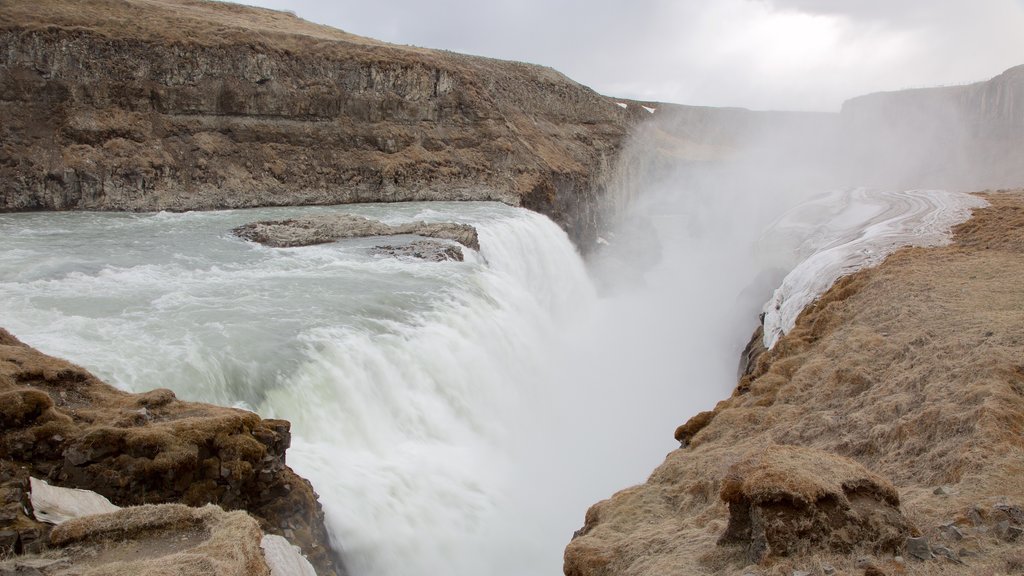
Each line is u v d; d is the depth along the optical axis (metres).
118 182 45.94
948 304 21.55
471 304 31.09
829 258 31.11
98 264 30.91
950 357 17.34
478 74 75.12
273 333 23.23
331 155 56.78
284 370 20.78
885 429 14.73
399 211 52.22
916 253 29.00
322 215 44.94
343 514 17.23
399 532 18.28
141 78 49.47
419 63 63.06
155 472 13.70
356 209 52.78
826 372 19.39
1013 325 18.47
